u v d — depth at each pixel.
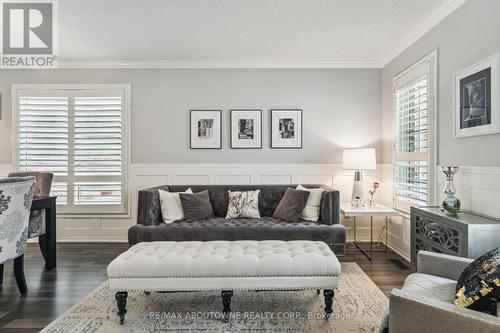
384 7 2.86
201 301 2.43
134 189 4.40
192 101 4.41
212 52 4.04
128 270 2.04
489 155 2.34
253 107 4.40
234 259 2.09
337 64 4.35
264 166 4.39
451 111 2.80
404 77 3.66
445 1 2.74
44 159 4.37
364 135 4.39
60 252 3.85
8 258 2.41
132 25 3.24
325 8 2.88
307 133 4.39
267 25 3.24
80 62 4.33
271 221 3.45
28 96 4.37
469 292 1.33
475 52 2.48
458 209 2.46
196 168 4.41
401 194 3.75
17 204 2.43
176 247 2.38
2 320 2.18
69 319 2.17
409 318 1.26
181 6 2.85
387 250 3.92
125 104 4.39
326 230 3.14
